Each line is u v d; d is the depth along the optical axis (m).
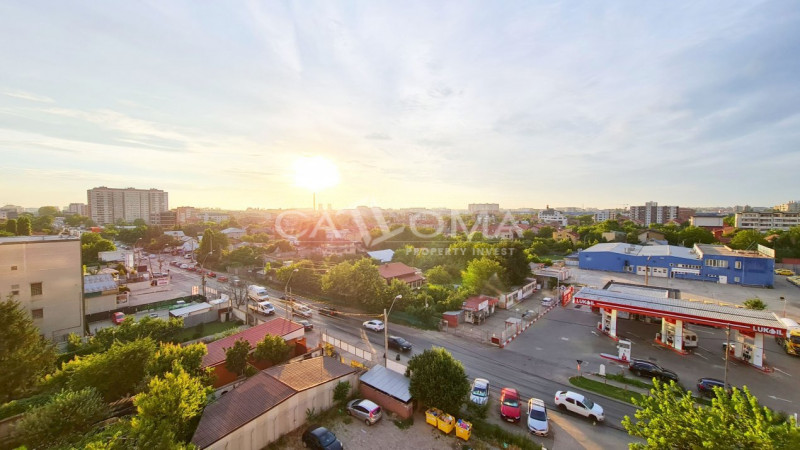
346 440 19.17
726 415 11.50
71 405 17.14
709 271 63.56
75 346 29.50
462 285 52.94
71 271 34.41
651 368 26.64
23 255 31.88
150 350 22.14
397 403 21.72
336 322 40.59
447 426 19.84
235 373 25.45
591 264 75.88
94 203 191.25
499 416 21.88
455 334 36.50
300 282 54.56
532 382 26.17
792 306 47.44
